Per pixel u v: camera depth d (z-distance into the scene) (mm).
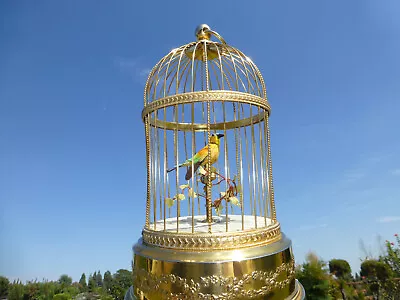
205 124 3645
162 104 2410
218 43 2721
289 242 2441
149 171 2629
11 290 6738
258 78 2949
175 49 2719
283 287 2143
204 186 2768
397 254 5875
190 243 2105
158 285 2041
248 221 2879
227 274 1933
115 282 7477
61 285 7305
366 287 5562
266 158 2666
